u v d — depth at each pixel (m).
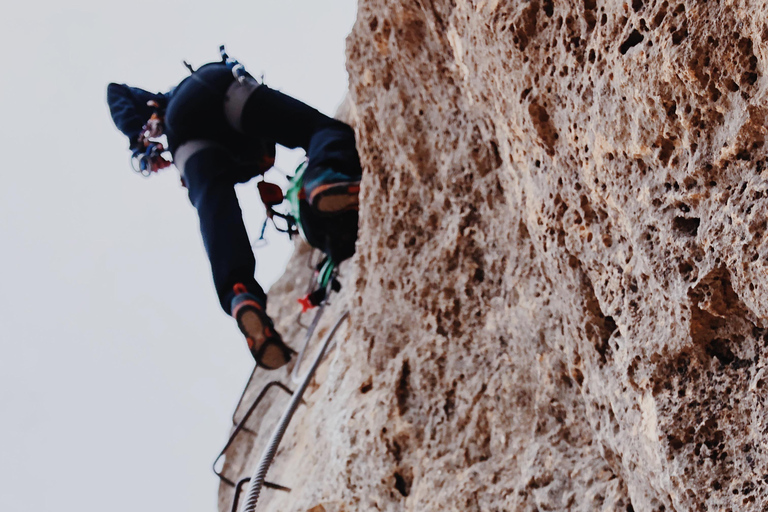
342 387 3.62
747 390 1.79
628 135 1.95
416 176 3.22
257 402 4.57
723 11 1.63
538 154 2.39
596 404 2.33
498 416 2.75
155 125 3.74
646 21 1.81
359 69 3.41
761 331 1.78
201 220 3.36
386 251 3.37
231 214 3.35
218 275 3.23
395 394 3.11
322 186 3.43
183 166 3.54
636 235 2.00
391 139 3.30
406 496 2.96
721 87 1.67
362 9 3.28
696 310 1.86
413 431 3.01
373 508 3.06
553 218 2.37
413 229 3.26
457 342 2.98
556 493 2.44
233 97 3.53
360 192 3.50
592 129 2.07
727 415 1.83
